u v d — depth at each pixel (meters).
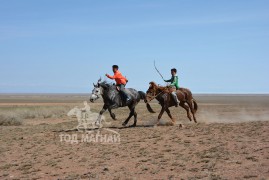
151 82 21.00
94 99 19.98
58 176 11.30
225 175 10.21
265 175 9.95
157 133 18.39
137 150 14.42
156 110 43.75
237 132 17.59
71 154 14.45
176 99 21.39
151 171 11.09
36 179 11.08
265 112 39.75
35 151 15.41
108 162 12.74
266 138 15.48
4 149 16.09
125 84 21.09
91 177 10.86
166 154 13.49
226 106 57.38
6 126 27.31
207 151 13.49
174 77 21.75
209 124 21.84
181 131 18.78
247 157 12.02
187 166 11.54
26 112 37.25
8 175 11.66
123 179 10.48
